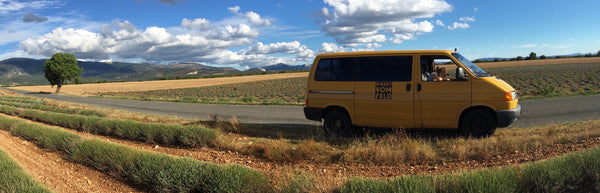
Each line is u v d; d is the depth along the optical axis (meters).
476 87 6.44
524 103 14.03
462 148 5.25
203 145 6.99
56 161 6.38
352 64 7.30
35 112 14.08
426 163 5.05
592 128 6.31
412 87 6.74
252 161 5.79
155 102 25.61
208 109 17.06
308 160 5.59
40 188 4.00
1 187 3.96
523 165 3.78
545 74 50.56
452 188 3.07
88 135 8.71
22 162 6.33
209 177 4.20
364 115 7.12
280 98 36.12
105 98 38.16
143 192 4.57
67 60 70.12
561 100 14.32
